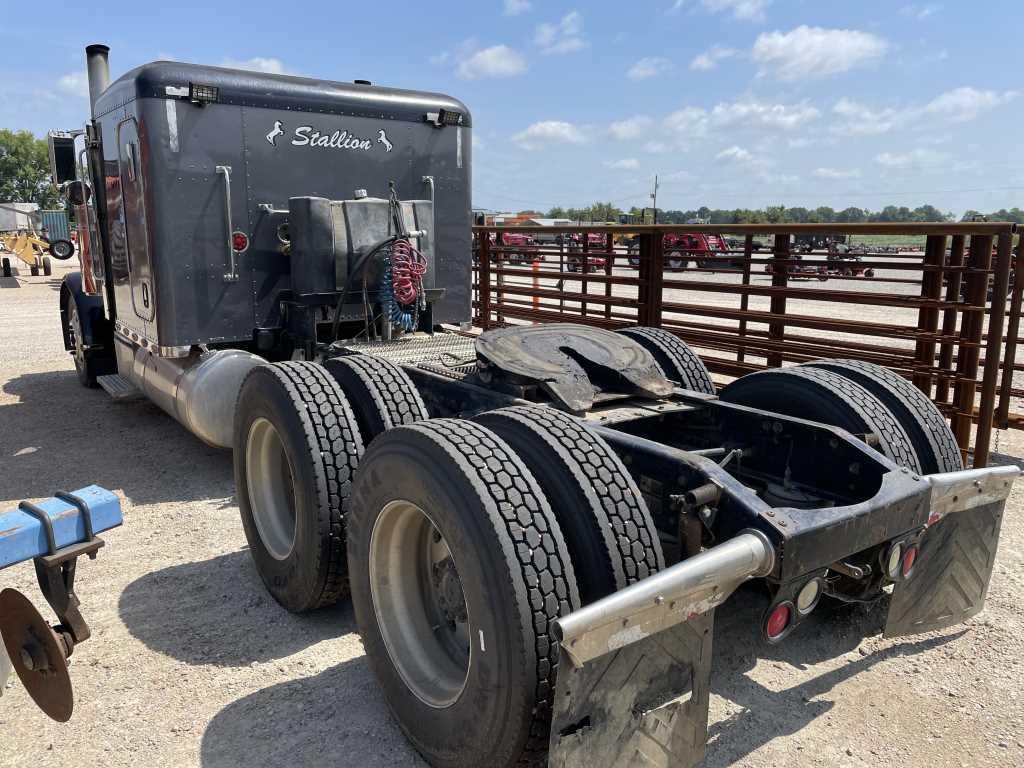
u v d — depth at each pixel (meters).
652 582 2.08
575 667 1.98
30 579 4.10
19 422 7.27
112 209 6.23
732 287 7.32
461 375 4.20
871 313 15.35
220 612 3.75
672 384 3.82
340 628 3.61
